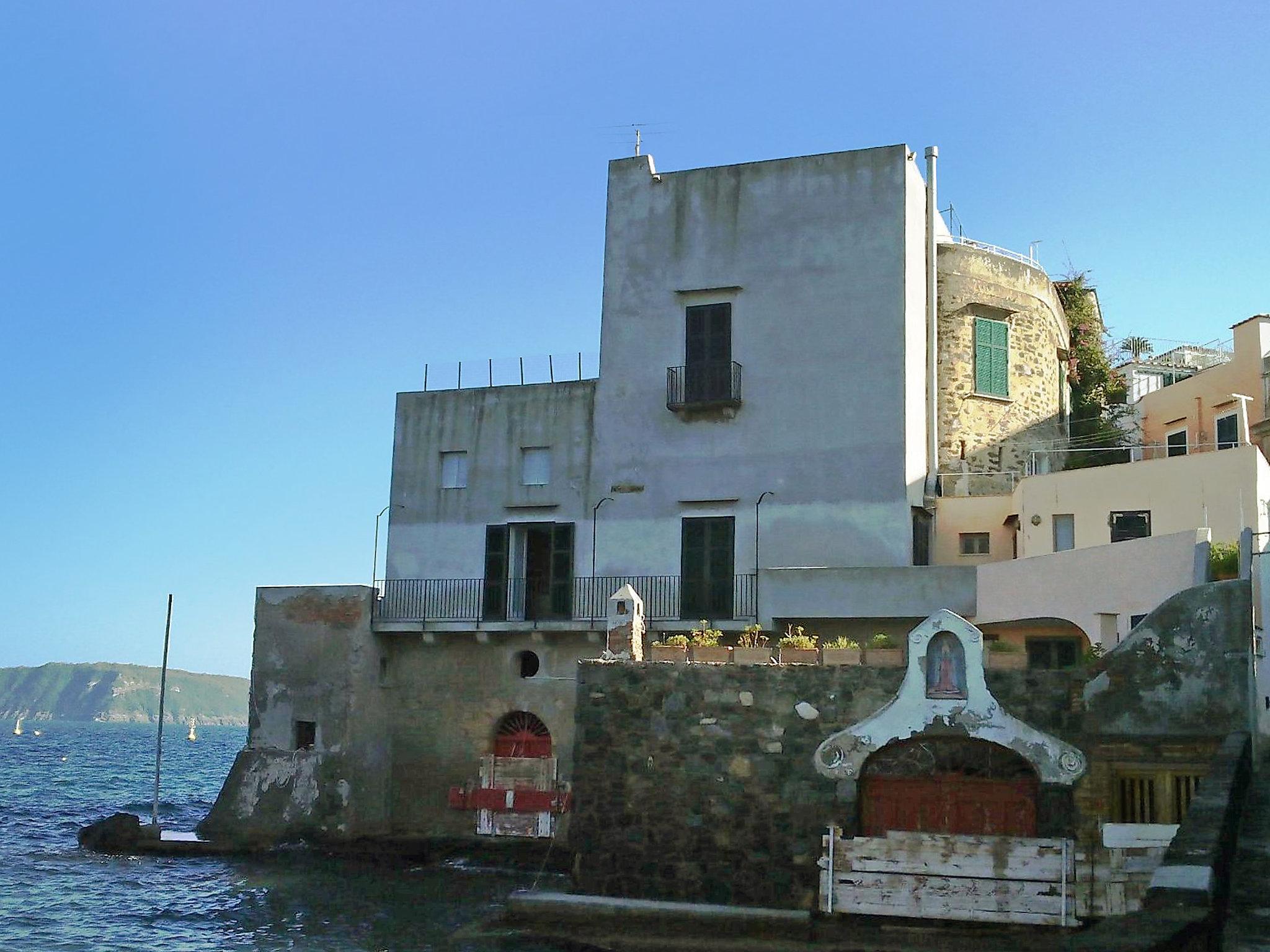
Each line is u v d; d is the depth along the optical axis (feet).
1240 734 62.80
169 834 121.08
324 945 78.89
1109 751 66.44
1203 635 65.92
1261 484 93.66
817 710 72.90
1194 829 47.80
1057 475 102.99
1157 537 80.07
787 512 111.34
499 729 115.55
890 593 103.50
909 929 67.41
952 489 114.42
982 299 119.96
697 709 74.95
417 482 124.26
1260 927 43.80
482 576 120.06
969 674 69.51
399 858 108.37
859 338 111.86
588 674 77.20
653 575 114.42
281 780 114.83
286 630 117.80
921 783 70.44
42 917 87.92
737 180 117.91
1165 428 136.46
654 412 116.98
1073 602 88.02
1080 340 140.05
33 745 525.34
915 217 116.06
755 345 114.73
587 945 70.95
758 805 72.79
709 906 71.46
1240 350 124.98
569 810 108.88
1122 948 37.50
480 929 75.51
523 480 120.67
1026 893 66.08
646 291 119.03
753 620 108.88
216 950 78.43
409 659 118.32
